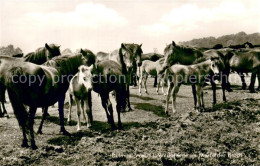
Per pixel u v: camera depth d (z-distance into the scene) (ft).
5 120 37.11
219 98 53.67
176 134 31.09
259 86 63.21
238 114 39.65
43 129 33.55
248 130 33.73
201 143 28.58
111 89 32.73
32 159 23.43
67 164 22.82
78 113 32.89
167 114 42.06
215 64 43.27
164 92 62.23
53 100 30.37
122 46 38.37
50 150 25.71
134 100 53.47
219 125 34.55
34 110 25.84
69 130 33.58
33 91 25.44
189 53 48.14
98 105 50.19
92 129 34.12
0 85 28.30
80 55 33.32
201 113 39.50
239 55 62.44
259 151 27.40
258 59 60.70
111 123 33.24
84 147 26.89
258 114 40.45
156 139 29.63
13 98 25.22
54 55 36.52
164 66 47.85
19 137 29.58
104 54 53.42
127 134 31.32
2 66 25.08
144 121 38.06
